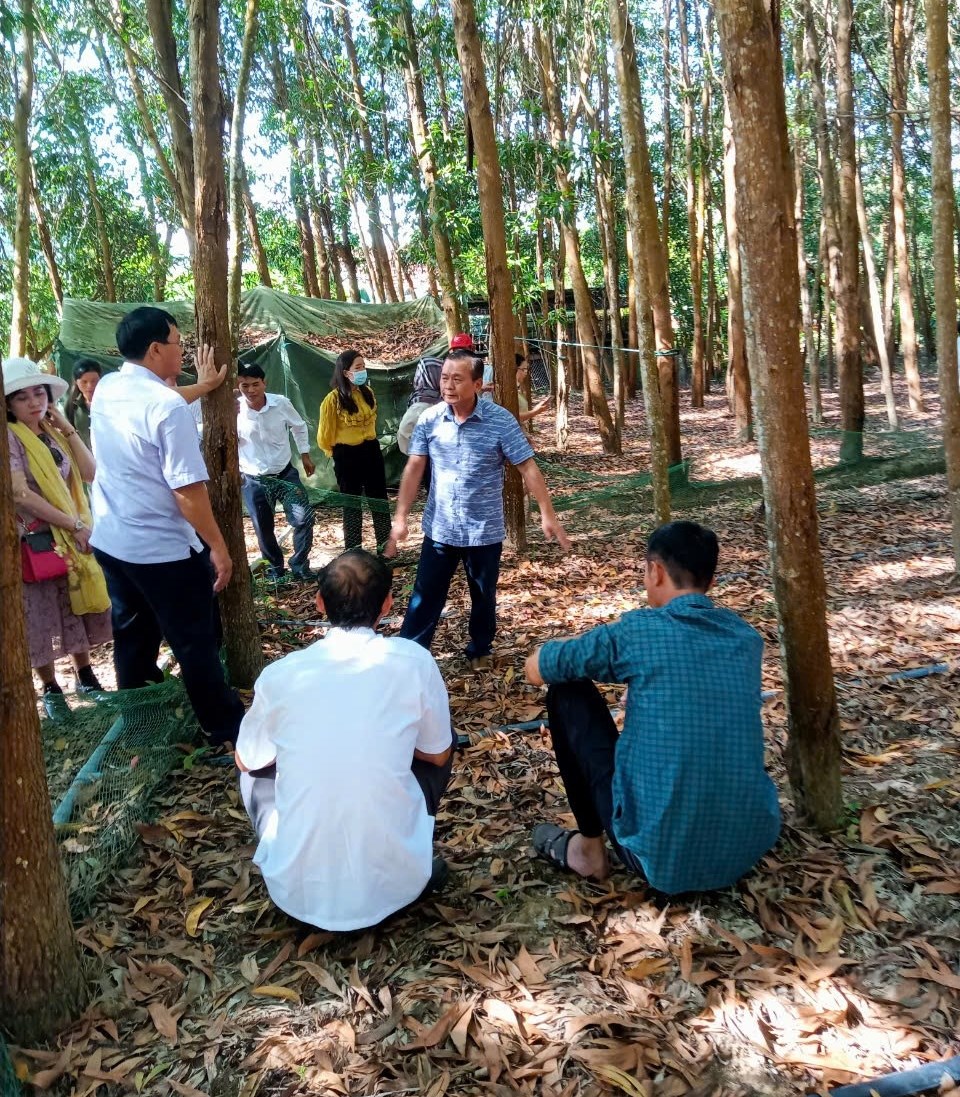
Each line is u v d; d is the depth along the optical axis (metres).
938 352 5.49
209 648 3.70
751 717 2.47
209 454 4.11
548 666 2.60
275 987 2.41
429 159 8.52
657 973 2.39
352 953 2.54
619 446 12.27
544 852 2.90
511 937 2.56
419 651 2.60
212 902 2.81
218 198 3.88
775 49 2.44
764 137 2.47
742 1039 2.16
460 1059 2.13
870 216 23.78
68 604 4.12
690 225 17.17
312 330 10.62
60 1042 2.24
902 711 3.92
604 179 13.72
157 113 12.71
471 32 6.25
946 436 5.60
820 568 2.80
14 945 2.18
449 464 4.46
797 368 2.64
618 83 5.35
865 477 9.20
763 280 2.57
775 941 2.49
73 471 4.22
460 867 2.93
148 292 19.42
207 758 3.77
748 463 11.25
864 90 14.70
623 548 7.24
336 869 2.44
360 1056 2.17
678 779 2.40
